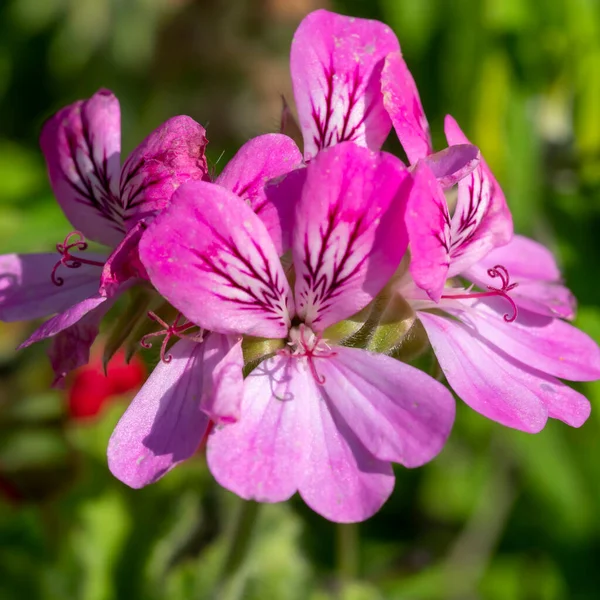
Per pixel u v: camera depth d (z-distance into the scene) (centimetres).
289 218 21
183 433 21
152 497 28
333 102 22
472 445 30
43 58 37
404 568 30
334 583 28
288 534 28
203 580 28
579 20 28
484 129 28
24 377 29
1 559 28
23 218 29
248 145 21
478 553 31
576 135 29
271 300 21
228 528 27
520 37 28
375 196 21
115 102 23
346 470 21
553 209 28
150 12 36
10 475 27
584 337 23
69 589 28
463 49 29
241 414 21
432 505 31
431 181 21
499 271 23
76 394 27
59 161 23
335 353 22
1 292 23
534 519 31
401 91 22
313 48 22
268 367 22
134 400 21
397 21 29
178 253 21
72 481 28
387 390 21
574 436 28
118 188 22
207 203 21
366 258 21
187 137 21
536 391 22
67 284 23
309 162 21
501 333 23
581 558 29
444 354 22
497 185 22
